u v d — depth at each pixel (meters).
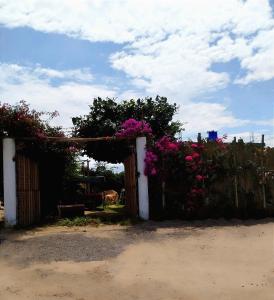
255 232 10.91
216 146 13.38
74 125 20.56
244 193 13.30
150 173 13.08
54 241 9.95
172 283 6.79
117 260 8.26
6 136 12.25
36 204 14.13
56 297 6.19
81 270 7.57
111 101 20.86
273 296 6.11
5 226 11.95
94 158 20.83
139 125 13.37
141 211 13.01
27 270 7.64
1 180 13.14
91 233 10.94
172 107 22.03
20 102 12.80
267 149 13.64
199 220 12.85
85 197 19.16
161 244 9.63
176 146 13.21
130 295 6.25
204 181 13.16
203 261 8.14
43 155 14.73
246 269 7.53
